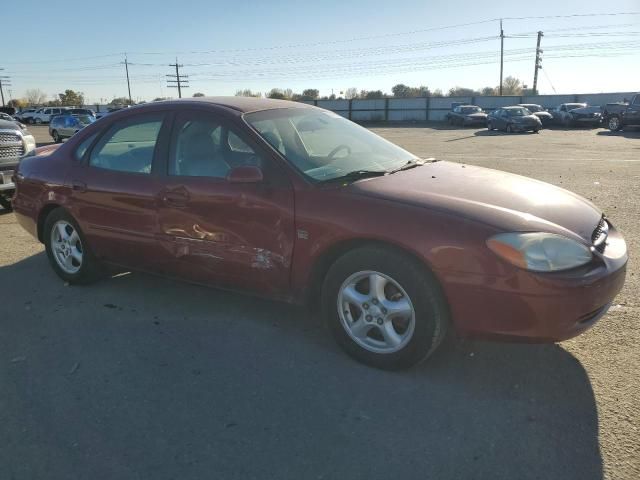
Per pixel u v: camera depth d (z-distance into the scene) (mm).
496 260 2875
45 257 5754
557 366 3312
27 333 3912
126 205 4137
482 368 3312
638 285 4566
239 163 3660
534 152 16938
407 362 3199
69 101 99938
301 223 3359
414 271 3059
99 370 3381
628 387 3074
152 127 4137
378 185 3400
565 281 2838
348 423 2805
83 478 2457
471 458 2525
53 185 4652
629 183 9875
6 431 2805
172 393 3113
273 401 3014
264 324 3965
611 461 2484
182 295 4543
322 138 4070
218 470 2486
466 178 3711
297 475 2445
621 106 27094
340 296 3363
